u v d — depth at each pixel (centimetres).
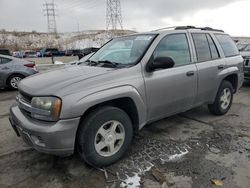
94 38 8606
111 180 275
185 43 393
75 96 259
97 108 285
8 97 713
